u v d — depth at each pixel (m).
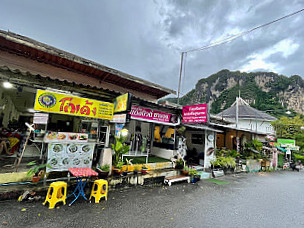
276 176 10.99
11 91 6.37
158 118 6.69
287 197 6.00
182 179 6.41
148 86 7.04
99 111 4.54
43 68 5.17
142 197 4.62
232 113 24.14
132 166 5.83
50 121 7.43
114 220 3.20
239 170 10.49
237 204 4.79
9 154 5.37
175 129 7.73
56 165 4.16
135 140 7.73
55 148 4.17
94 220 3.12
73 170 4.05
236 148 12.55
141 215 3.53
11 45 4.37
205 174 8.01
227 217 3.84
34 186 3.73
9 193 3.40
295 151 20.58
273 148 15.13
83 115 4.27
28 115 10.85
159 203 4.29
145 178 5.70
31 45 4.11
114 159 5.66
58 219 3.03
